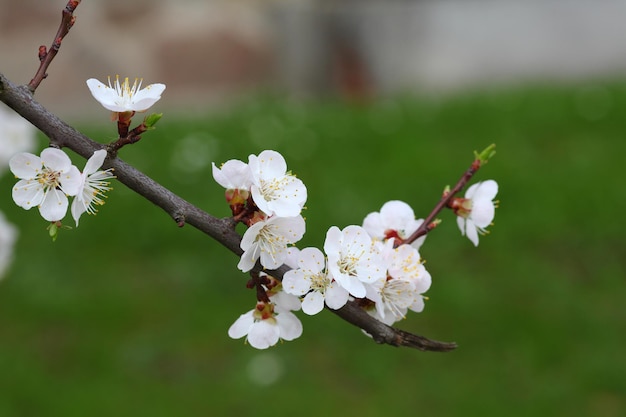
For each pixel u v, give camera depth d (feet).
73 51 36.40
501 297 18.48
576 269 19.74
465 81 41.29
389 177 23.59
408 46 41.47
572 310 17.81
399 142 26.71
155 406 14.78
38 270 19.15
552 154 26.00
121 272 19.36
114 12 37.76
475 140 27.20
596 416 14.74
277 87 39.83
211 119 29.78
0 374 15.42
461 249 20.43
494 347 16.80
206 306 18.12
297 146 26.16
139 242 20.45
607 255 20.20
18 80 35.63
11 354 16.12
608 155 25.55
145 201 22.06
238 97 37.19
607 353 16.43
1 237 11.87
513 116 29.19
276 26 40.93
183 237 20.62
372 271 4.81
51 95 35.78
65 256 19.86
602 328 17.28
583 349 16.66
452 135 27.84
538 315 17.69
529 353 16.51
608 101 30.55
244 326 5.27
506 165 24.34
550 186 22.98
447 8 41.50
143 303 18.15
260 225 4.52
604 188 22.81
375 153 25.86
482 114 29.60
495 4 41.57
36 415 14.53
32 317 17.51
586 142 26.94
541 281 18.93
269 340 5.20
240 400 15.11
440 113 29.81
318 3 41.27
